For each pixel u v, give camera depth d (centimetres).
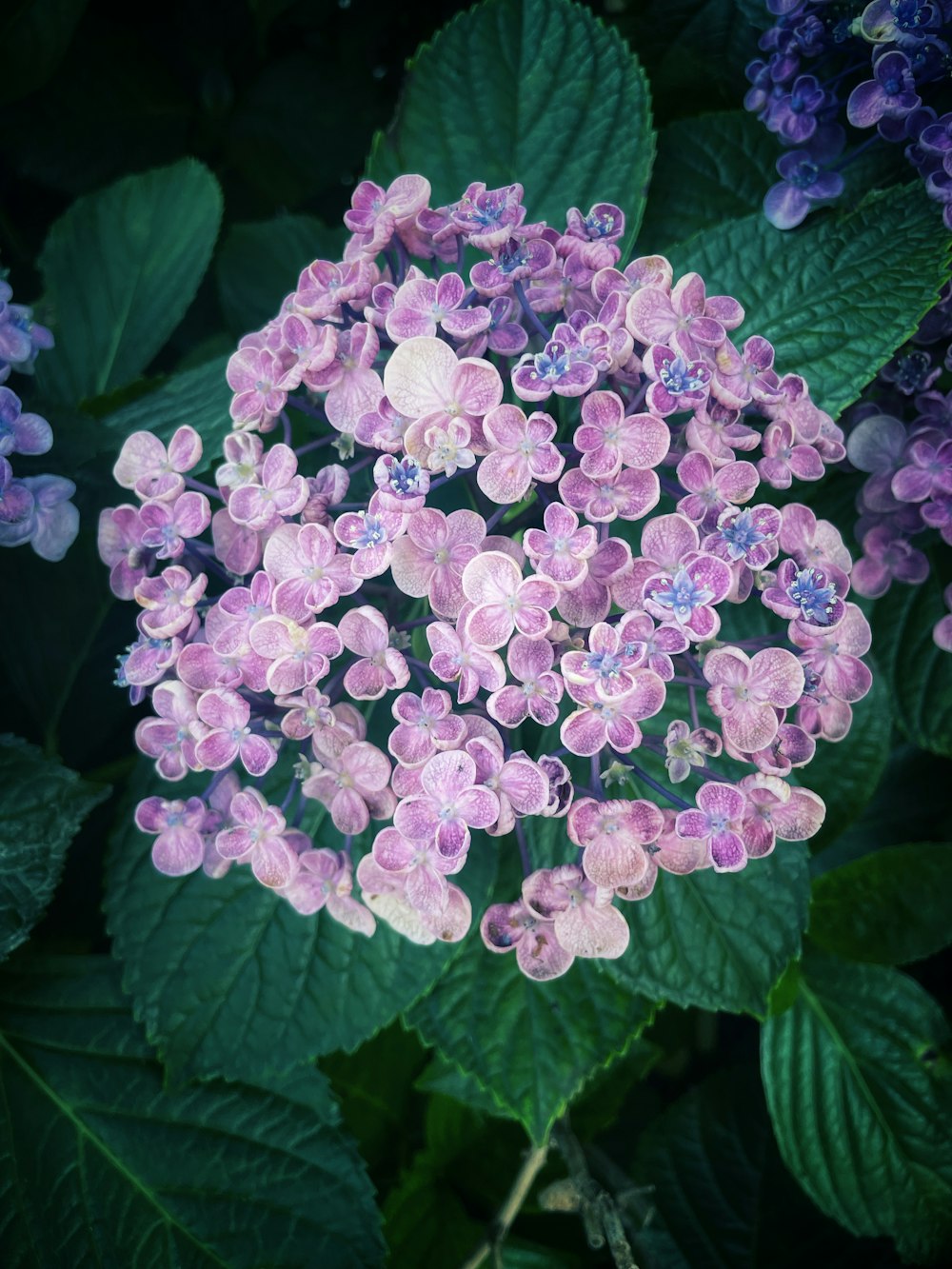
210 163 49
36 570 36
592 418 26
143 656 28
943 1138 37
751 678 26
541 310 29
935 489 33
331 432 33
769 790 26
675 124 38
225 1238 34
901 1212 37
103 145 46
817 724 29
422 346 26
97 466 36
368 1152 41
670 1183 42
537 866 31
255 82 48
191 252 41
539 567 25
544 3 37
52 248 42
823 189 33
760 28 38
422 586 26
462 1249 40
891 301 32
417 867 26
